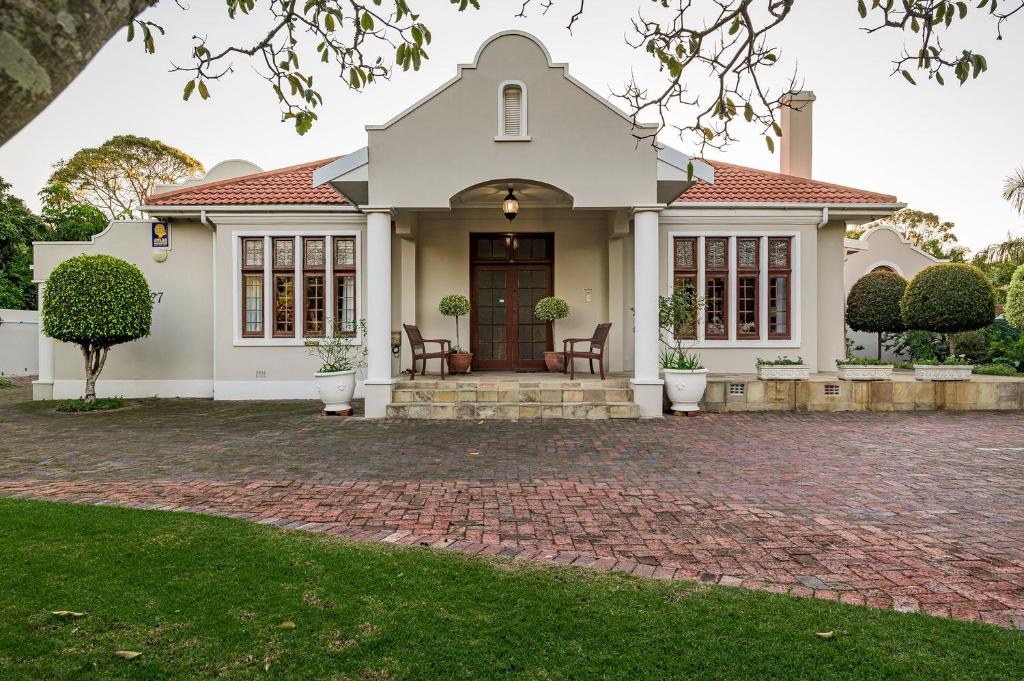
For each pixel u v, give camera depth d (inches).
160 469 251.3
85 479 235.0
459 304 463.2
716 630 111.2
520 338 512.1
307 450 288.5
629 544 162.6
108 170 1392.7
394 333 498.3
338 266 492.1
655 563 148.6
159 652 103.5
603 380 414.0
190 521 175.6
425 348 498.9
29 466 257.3
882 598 128.4
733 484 225.3
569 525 178.9
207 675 97.0
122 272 448.5
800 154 582.6
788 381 413.4
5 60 51.4
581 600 124.0
